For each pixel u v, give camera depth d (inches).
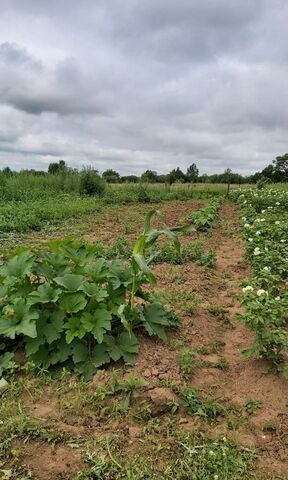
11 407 111.3
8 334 126.8
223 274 244.8
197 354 144.1
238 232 382.0
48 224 425.7
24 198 609.6
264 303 146.2
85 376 125.8
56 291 136.0
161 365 132.7
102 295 138.1
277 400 119.4
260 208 579.5
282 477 91.4
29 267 143.2
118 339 138.4
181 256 272.2
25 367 128.2
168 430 104.8
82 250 161.0
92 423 107.2
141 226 429.1
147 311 153.3
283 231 309.7
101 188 763.4
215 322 173.6
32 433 101.3
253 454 97.7
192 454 96.1
